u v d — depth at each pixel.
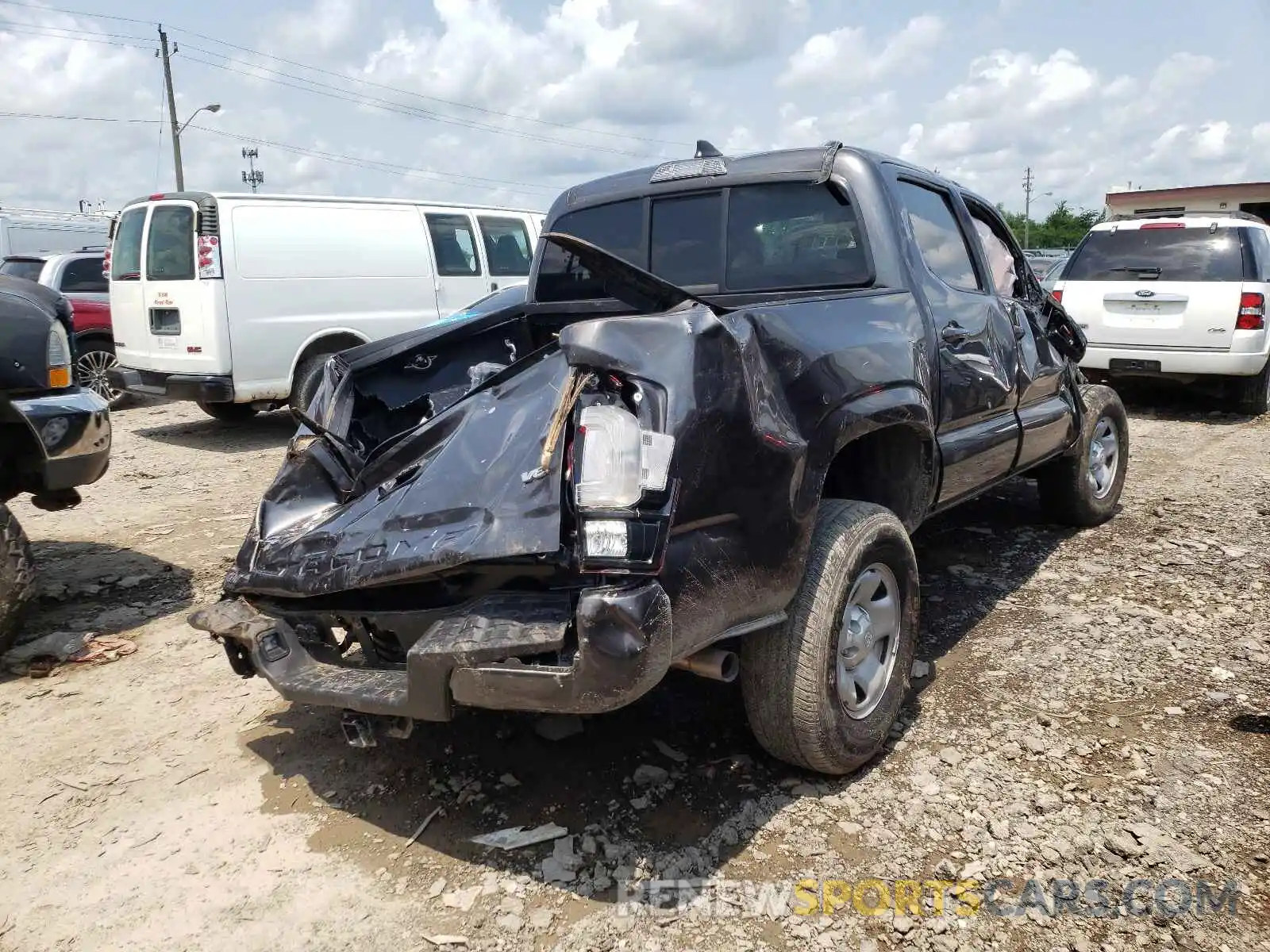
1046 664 3.83
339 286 9.23
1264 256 9.34
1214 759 3.11
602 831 2.83
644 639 2.23
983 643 4.05
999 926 2.41
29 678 4.00
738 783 3.06
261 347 8.74
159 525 6.26
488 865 2.71
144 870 2.74
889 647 3.23
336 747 3.38
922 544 5.41
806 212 3.84
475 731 3.43
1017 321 4.57
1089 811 2.85
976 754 3.19
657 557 2.27
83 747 3.44
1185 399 10.54
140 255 8.98
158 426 10.45
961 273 4.27
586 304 3.96
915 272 3.73
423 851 2.79
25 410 4.24
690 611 2.43
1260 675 3.67
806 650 2.82
